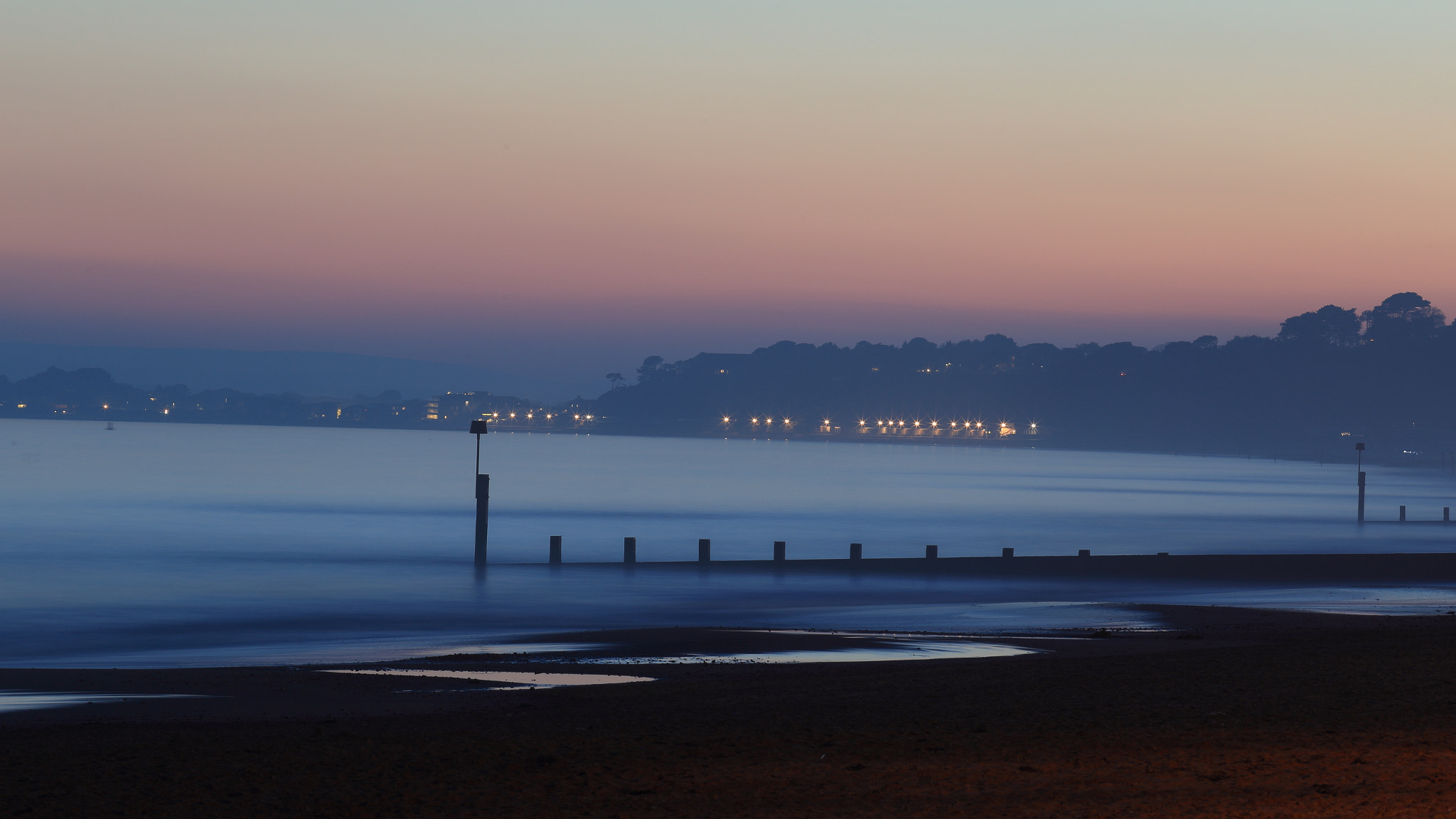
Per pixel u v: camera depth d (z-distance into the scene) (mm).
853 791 19219
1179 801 17859
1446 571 76938
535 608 60094
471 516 133250
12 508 136125
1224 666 35125
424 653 45219
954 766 20953
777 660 40562
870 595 66062
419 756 22344
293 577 73438
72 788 19875
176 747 23422
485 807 18578
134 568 78438
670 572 75625
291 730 25766
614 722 26688
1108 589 69438
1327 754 21141
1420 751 21359
